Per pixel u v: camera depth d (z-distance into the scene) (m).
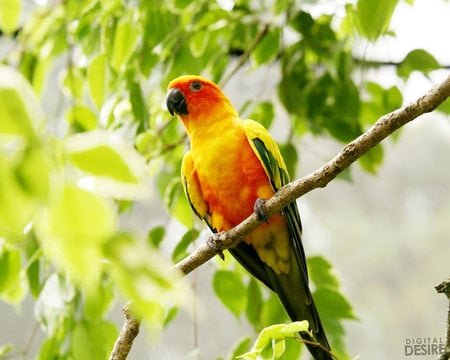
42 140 2.73
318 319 8.55
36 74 10.38
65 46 10.88
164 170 11.18
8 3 4.96
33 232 8.48
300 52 10.88
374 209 27.39
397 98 10.77
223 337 24.81
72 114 10.14
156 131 10.23
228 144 8.52
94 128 9.66
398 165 27.77
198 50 10.63
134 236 2.84
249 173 8.44
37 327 8.57
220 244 7.52
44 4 10.93
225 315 25.06
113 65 9.77
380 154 10.66
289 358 8.07
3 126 2.64
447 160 27.58
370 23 5.99
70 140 2.83
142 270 2.80
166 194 9.57
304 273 8.86
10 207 2.68
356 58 10.84
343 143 10.64
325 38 10.77
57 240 2.73
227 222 8.78
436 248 26.08
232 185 8.51
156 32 9.94
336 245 26.67
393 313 25.23
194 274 9.08
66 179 2.77
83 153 2.79
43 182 2.68
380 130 5.86
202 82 9.07
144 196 2.82
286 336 6.07
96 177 2.80
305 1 9.69
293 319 8.90
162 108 10.72
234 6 10.95
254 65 10.76
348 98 10.20
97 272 2.82
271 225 8.60
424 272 25.83
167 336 24.64
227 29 11.02
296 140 11.33
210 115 8.88
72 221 2.73
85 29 10.36
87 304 8.33
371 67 10.55
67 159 2.79
